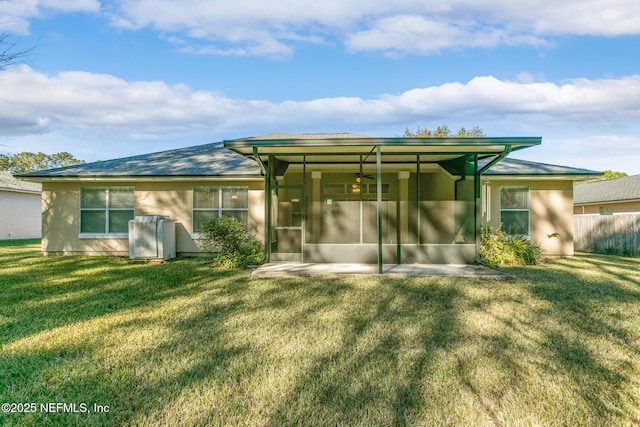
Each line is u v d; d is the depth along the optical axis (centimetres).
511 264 1077
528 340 446
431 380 345
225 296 676
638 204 1886
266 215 1052
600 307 595
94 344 436
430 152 992
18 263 1105
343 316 546
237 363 382
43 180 1250
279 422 282
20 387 335
